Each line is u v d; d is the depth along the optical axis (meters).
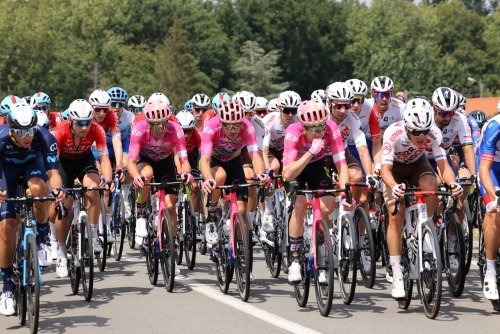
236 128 12.34
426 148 12.72
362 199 13.66
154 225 13.55
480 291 12.66
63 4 136.38
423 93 134.75
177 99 132.88
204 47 141.62
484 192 11.14
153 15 149.38
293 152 11.48
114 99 18.94
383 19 152.12
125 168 18.11
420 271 10.67
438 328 9.99
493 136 10.91
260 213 15.63
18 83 118.75
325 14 142.12
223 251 12.69
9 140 10.92
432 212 11.78
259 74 133.50
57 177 11.32
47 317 10.95
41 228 11.71
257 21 144.50
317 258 10.89
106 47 131.00
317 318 10.59
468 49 156.50
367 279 12.64
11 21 119.50
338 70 144.62
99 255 15.20
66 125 13.84
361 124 14.45
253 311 11.04
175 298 12.15
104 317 10.88
